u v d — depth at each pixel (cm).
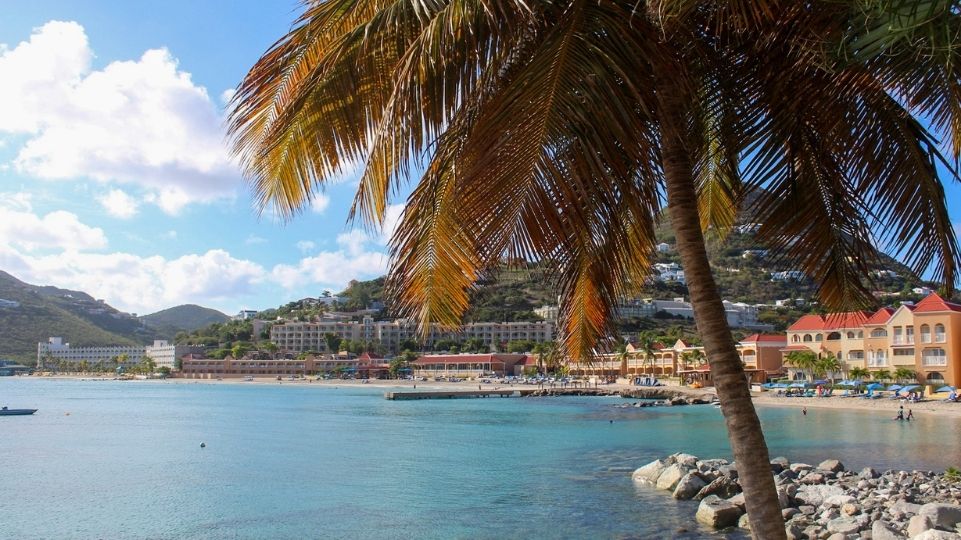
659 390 11075
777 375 10556
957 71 500
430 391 12631
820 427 5456
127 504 2716
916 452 3862
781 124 570
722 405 481
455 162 519
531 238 449
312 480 3238
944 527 1698
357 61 514
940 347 7681
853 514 2028
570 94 442
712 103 575
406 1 499
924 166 562
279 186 571
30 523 2412
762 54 549
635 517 2286
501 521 2317
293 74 560
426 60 464
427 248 567
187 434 5541
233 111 564
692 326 15212
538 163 441
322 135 551
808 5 485
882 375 8031
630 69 461
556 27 475
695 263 494
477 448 4462
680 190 503
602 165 435
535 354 15375
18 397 12206
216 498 2819
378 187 555
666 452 4131
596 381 14238
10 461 3962
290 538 2180
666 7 434
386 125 467
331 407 9312
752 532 462
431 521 2348
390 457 4044
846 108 568
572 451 4241
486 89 488
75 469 3644
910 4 425
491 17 439
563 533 2130
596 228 480
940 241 564
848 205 602
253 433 5612
